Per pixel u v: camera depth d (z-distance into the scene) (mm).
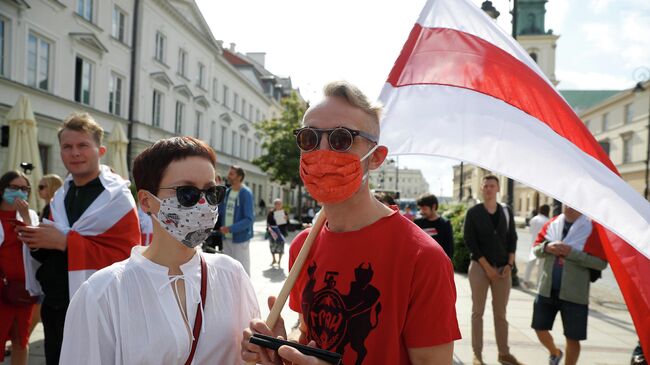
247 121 38781
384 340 1431
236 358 1639
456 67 2338
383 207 1673
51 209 2795
